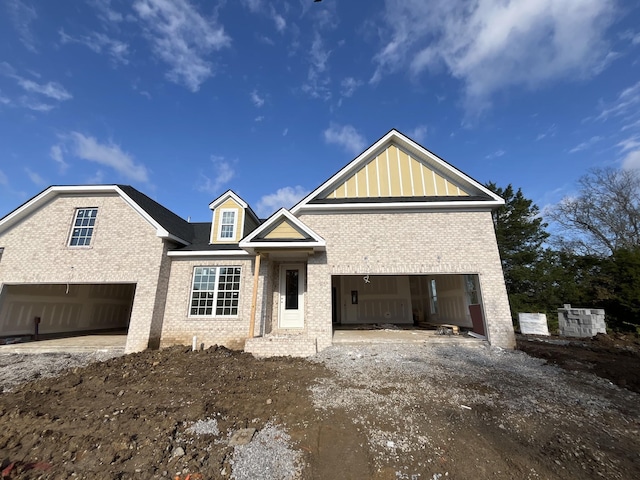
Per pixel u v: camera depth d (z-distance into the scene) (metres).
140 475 3.63
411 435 4.50
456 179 12.07
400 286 16.83
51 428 4.79
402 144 12.67
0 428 4.86
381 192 12.17
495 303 10.40
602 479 3.49
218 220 13.62
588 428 4.68
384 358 8.74
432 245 11.09
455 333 12.27
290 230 10.98
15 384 7.46
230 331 11.46
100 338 13.41
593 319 12.49
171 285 12.05
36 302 13.45
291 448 4.22
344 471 3.71
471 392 6.18
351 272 11.02
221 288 12.08
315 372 7.71
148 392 6.42
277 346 9.54
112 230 11.90
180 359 9.15
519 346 10.11
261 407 5.59
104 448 4.18
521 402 5.66
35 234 11.95
